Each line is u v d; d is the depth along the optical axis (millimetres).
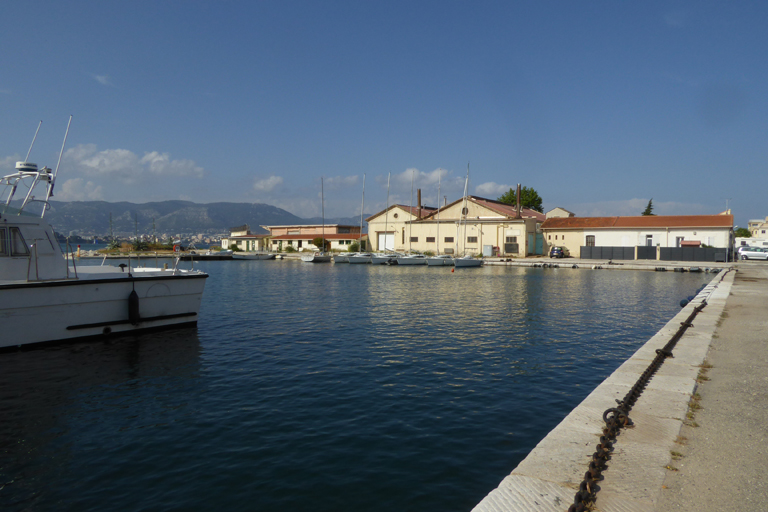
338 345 15383
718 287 23250
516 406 9680
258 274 48219
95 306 15609
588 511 3652
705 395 6578
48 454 7715
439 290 31844
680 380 7199
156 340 16031
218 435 8359
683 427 5430
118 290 16094
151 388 11125
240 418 9164
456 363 13070
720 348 9500
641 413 5816
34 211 15242
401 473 6879
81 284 15156
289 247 89875
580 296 28109
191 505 6137
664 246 58719
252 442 8047
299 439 8125
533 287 33438
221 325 18922
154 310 17125
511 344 15414
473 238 67875
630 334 16984
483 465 7117
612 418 5402
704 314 14000
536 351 14453
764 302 16938
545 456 4656
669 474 4297
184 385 11328
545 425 8672
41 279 14969
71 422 9062
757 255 58969
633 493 3945
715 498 3865
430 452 7562
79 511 6059
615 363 13062
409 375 11938
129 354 14234
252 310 23047
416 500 6152
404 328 18219
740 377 7426
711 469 4387
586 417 5703
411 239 73125
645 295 28438
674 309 22828
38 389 11055
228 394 10633
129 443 8086
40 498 6402
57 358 13695
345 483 6613
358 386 11070
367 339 16266
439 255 64562
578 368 12562
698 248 55875
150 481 6789
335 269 56438
